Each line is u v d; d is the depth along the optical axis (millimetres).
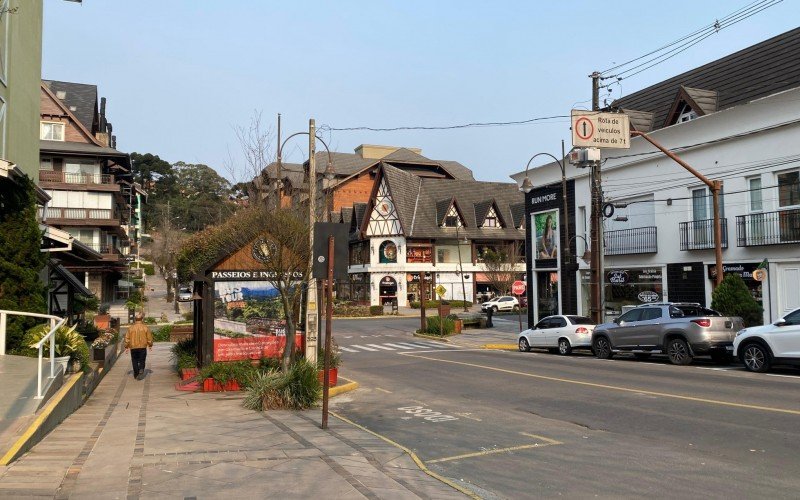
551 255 32312
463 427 10523
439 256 64438
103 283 55875
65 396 10344
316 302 14664
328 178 19391
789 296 20531
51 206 50250
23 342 13539
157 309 56219
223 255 14922
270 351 15328
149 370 19141
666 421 10234
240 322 15203
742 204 21875
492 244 65812
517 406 12359
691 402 11766
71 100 56750
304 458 7703
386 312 57125
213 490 6355
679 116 25266
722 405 11344
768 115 20797
